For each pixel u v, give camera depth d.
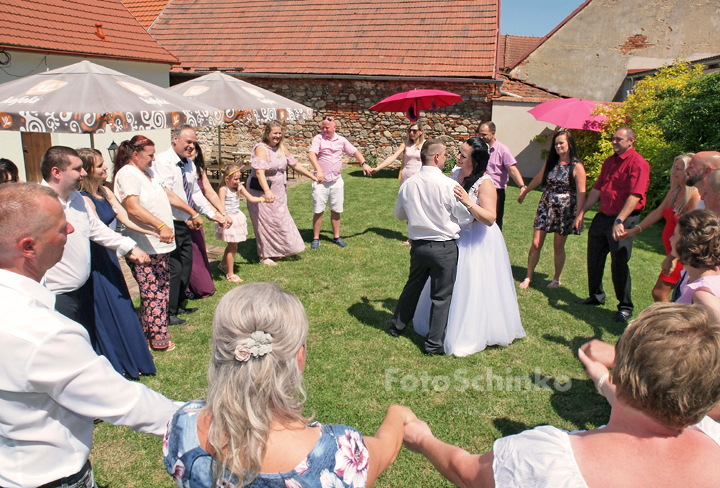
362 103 14.82
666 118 10.13
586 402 3.44
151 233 3.81
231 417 1.20
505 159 6.00
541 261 6.66
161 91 4.73
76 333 1.49
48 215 1.63
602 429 1.28
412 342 4.25
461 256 4.00
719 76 9.61
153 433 1.61
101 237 3.22
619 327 4.64
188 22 17.41
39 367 1.41
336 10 16.73
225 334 1.25
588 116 10.83
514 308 4.26
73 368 1.45
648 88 11.66
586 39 17.88
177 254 4.49
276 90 15.28
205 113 4.79
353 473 1.28
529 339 4.36
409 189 3.84
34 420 1.49
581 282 5.86
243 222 5.55
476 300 4.02
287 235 6.20
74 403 1.47
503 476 1.25
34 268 1.64
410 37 15.29
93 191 3.46
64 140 10.73
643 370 1.16
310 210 9.31
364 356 4.00
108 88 4.10
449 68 14.13
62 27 11.19
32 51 10.04
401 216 4.14
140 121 4.01
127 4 18.53
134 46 12.60
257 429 1.20
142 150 3.81
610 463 1.16
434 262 3.84
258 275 5.83
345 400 3.39
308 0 17.25
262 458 1.20
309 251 6.84
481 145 3.85
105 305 3.41
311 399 3.39
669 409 1.14
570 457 1.20
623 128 4.65
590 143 13.10
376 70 14.49
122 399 1.52
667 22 17.11
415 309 4.33
